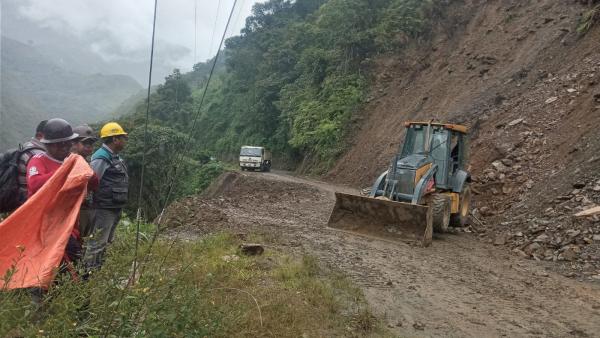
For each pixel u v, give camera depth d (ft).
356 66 118.93
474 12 97.40
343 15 126.62
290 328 14.69
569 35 63.16
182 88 197.57
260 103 168.45
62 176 11.78
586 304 20.99
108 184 15.33
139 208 10.59
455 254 29.17
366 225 33.04
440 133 36.88
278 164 152.35
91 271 11.28
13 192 12.98
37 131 13.92
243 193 77.71
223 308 14.40
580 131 41.50
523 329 17.75
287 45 175.73
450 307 19.75
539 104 52.54
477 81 76.18
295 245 28.53
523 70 65.21
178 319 11.16
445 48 97.09
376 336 15.69
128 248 14.44
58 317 9.64
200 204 40.52
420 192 32.50
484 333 17.12
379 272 24.04
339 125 108.78
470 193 40.11
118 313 10.18
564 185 35.35
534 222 33.32
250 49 224.12
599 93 43.60
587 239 28.40
